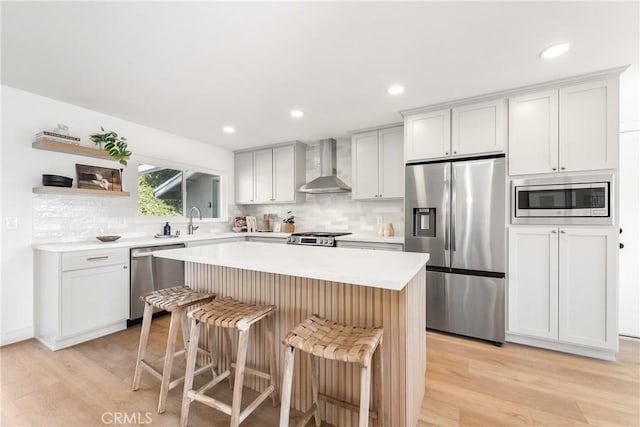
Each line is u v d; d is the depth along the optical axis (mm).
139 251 2955
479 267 2621
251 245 2375
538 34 1747
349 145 4207
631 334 2670
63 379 1971
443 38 1791
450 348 2473
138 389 1864
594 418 1609
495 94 2570
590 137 2246
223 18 1608
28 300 2592
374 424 1456
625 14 1561
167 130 3758
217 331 2025
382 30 1715
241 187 4875
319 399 1537
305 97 2701
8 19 1603
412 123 2984
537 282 2432
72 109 2871
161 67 2150
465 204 2682
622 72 2178
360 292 1495
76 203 2926
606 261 2205
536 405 1721
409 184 2971
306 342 1234
